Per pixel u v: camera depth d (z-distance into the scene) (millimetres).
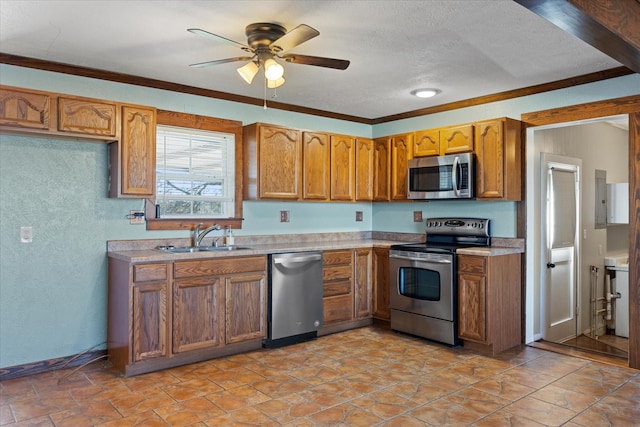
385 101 4562
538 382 3148
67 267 3514
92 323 3629
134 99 3797
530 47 3057
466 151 4223
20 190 3320
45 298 3424
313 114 4945
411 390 3008
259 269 3844
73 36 2869
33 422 2551
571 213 4766
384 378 3229
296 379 3205
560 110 3873
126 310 3260
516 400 2846
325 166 4730
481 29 2762
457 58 3277
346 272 4523
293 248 4156
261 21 2643
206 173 4242
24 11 2500
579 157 4984
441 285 4016
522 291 4105
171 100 3988
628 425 2512
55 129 3186
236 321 3717
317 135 4660
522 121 4129
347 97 4406
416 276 4262
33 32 2801
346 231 5320
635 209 3432
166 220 3963
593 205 5234
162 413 2662
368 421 2562
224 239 4301
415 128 5016
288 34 2375
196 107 4129
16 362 3301
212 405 2773
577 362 3592
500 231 4273
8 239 3277
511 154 4020
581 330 4961
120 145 3473
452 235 4586
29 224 3357
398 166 4891
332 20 2639
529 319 4148
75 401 2832
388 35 2854
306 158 4570
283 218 4750
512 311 3992
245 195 4383
